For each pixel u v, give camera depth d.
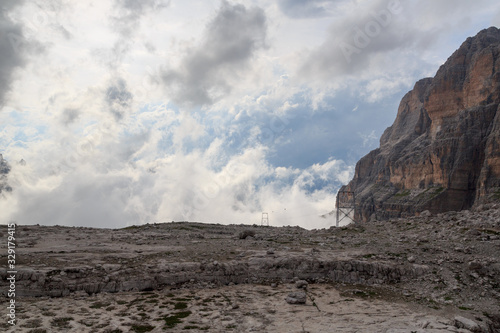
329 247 31.48
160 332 17.50
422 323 18.81
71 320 18.27
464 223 35.31
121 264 25.02
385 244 31.47
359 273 26.25
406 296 23.20
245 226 53.31
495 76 178.62
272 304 21.58
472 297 22.47
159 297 22.11
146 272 24.20
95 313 19.27
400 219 41.91
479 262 25.61
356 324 18.78
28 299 20.59
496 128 163.62
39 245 29.44
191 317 19.34
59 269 22.81
